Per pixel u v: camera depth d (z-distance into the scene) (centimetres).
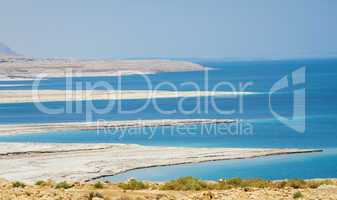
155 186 3788
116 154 8869
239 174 7200
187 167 7806
